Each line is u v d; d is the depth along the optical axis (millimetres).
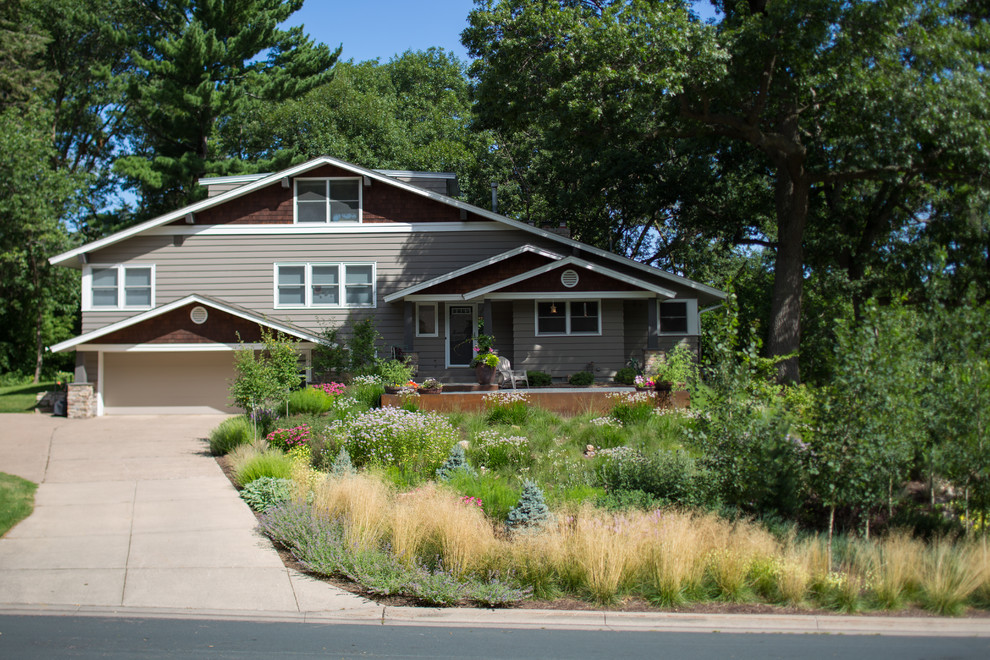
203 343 22266
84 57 40344
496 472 12906
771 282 36312
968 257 26281
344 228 23703
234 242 23609
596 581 8391
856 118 22203
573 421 16594
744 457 10555
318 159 23234
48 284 34062
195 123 33312
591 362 22797
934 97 20766
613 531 9062
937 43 21484
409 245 23766
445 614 7875
